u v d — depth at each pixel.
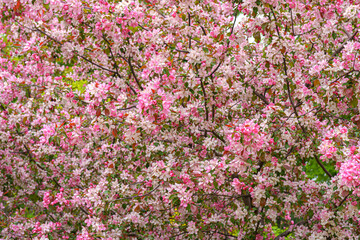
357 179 2.78
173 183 3.76
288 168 3.89
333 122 4.80
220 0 5.06
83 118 4.41
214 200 4.46
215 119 4.71
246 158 3.39
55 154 5.25
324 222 3.98
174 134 4.34
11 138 5.12
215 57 3.83
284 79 4.09
